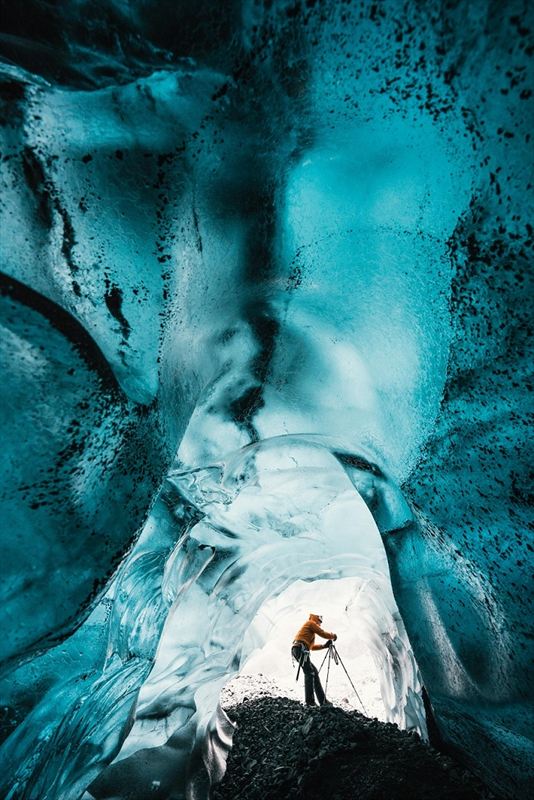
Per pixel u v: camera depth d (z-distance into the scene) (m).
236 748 4.26
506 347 2.42
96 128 2.54
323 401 3.80
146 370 3.24
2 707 3.04
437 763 3.45
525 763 2.70
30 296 2.74
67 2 2.16
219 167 2.79
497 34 1.97
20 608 2.78
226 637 4.30
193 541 4.11
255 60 2.39
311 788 3.37
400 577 3.44
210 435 4.06
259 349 3.75
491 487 2.65
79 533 2.90
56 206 2.67
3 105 2.41
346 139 2.62
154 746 3.51
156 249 2.93
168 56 2.34
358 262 3.05
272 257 3.16
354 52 2.29
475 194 2.32
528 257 2.22
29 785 2.86
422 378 2.94
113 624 3.61
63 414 2.81
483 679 2.82
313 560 4.95
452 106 2.22
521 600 2.56
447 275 2.58
